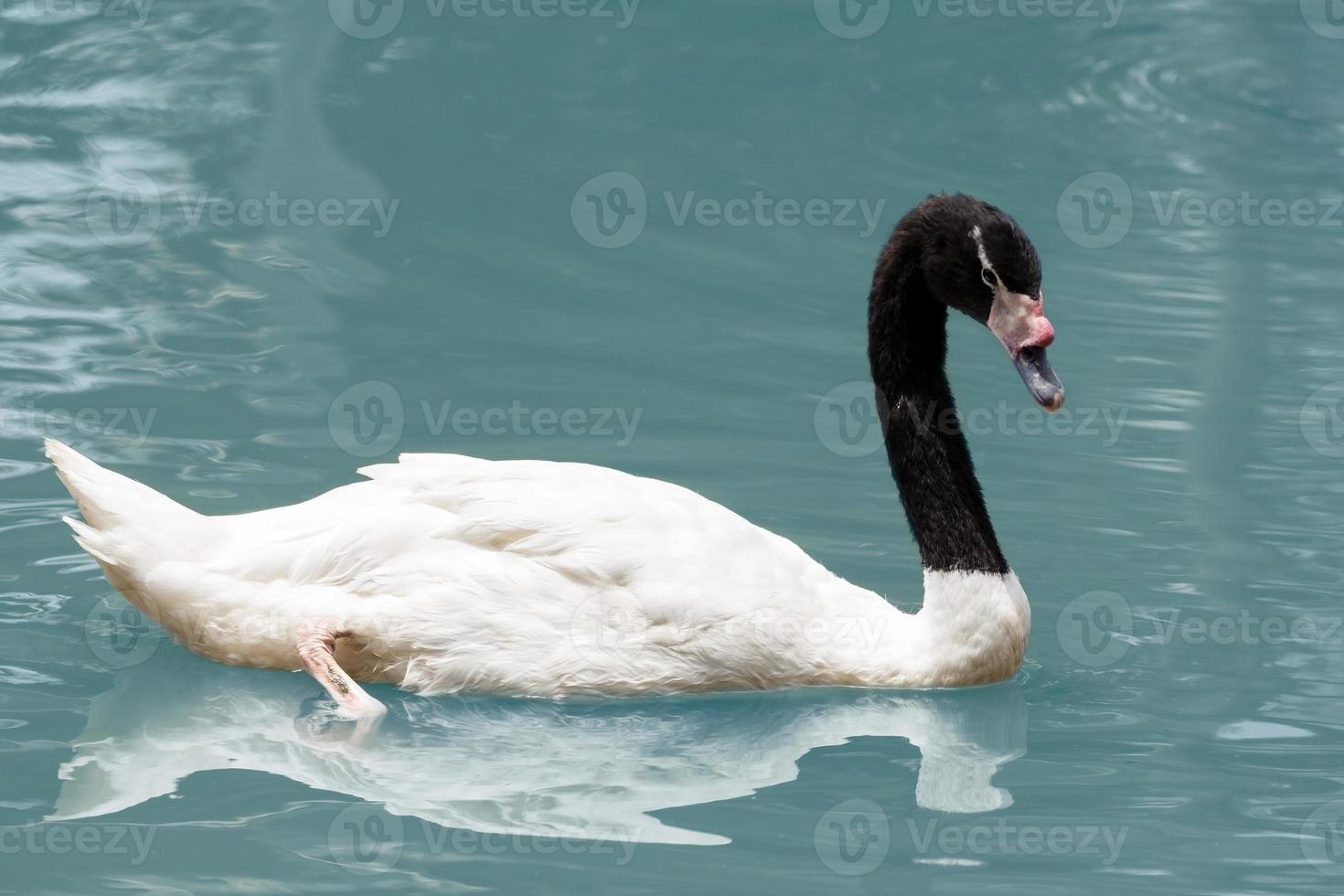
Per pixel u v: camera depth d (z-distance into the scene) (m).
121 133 22.23
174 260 19.23
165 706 10.43
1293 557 13.33
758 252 20.53
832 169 22.83
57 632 11.45
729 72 25.25
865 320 18.83
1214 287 20.23
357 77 24.27
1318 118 25.28
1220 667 11.48
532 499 10.83
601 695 10.73
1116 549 13.45
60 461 10.86
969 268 10.88
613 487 11.05
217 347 17.16
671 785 9.72
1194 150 24.16
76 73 23.83
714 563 10.84
